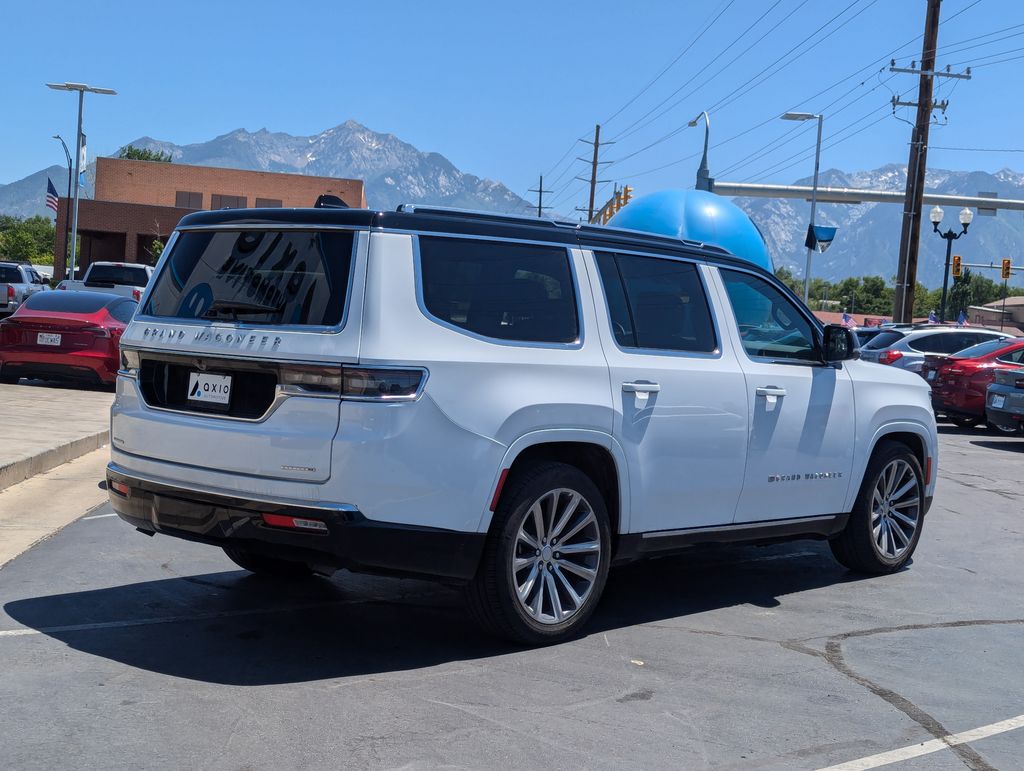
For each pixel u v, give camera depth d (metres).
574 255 5.22
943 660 5.06
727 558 7.36
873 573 6.93
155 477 4.82
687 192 12.84
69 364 14.93
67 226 53.84
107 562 6.32
